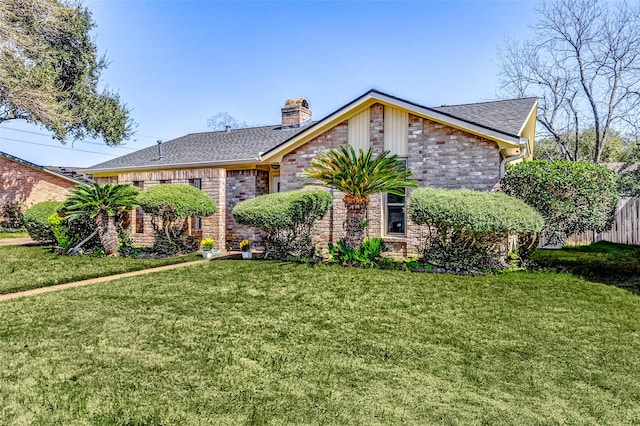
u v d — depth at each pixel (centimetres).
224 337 461
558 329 489
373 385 344
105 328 493
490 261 819
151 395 325
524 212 768
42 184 2216
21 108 1869
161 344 439
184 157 1534
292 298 636
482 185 947
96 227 1230
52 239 1427
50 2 1902
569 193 820
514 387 344
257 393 328
